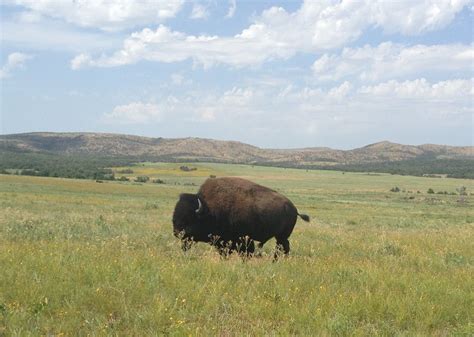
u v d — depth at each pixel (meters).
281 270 9.66
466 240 16.86
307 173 191.88
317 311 6.78
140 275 8.31
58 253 9.63
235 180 13.11
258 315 6.80
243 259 11.45
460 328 6.43
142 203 40.84
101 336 5.70
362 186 130.62
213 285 7.82
